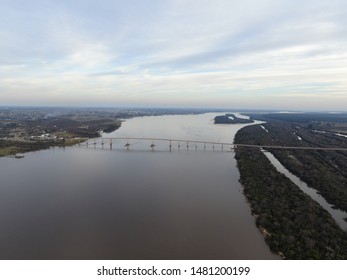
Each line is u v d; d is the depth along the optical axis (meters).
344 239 74.62
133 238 77.56
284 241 73.12
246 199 106.75
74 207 97.75
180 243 75.25
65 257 69.00
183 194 111.44
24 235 79.06
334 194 111.19
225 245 74.31
